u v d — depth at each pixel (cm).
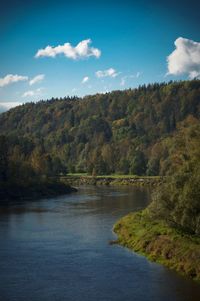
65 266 5419
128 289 4594
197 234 5988
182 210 6025
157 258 5631
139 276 5000
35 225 8281
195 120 17825
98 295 4441
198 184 5956
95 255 5934
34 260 5700
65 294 4475
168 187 6531
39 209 10681
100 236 7194
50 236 7225
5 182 13675
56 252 6109
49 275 5072
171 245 5678
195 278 4872
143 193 14900
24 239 6975
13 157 15900
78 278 4959
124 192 15475
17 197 13088
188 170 6806
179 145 9256
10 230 7762
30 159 17962
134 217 7962
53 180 16350
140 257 5803
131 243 6475
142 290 4562
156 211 6738
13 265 5475
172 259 5450
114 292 4512
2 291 4572
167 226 6656
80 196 14138
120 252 6091
